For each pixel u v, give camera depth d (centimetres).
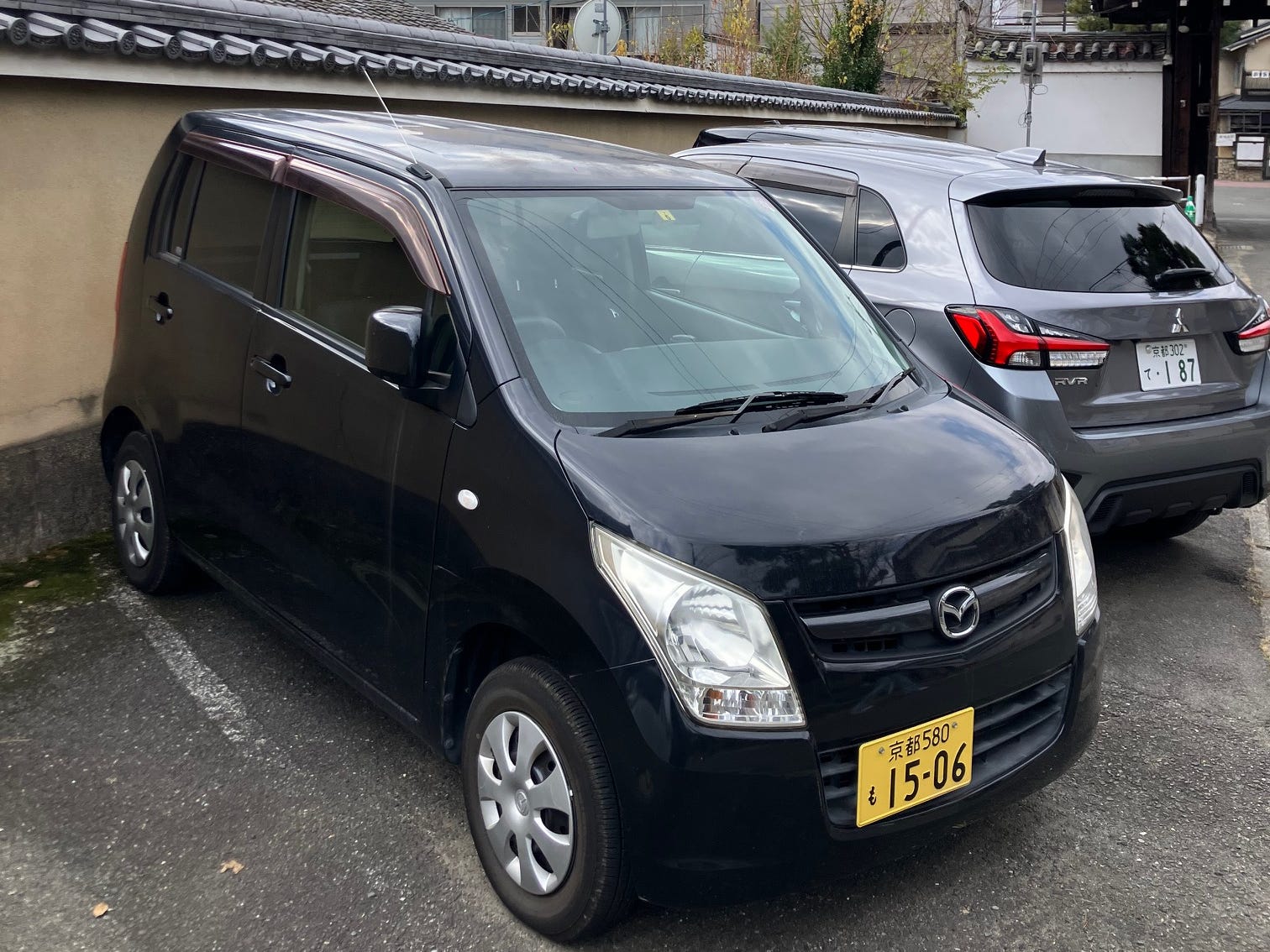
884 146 571
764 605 237
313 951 260
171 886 280
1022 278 439
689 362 309
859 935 272
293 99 616
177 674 383
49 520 492
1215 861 306
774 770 234
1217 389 453
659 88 937
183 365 383
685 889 238
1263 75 3838
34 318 489
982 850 308
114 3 503
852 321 359
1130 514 442
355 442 306
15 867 284
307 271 339
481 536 266
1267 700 395
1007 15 3300
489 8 2594
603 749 241
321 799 318
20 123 473
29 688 371
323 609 328
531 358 283
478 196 316
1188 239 484
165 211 414
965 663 255
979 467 287
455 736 290
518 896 268
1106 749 361
